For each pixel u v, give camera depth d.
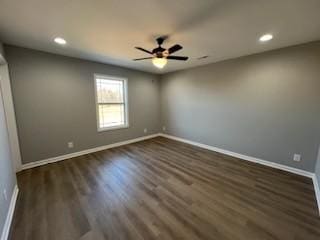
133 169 3.10
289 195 2.26
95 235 1.60
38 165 3.24
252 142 3.48
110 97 4.48
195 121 4.65
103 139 4.31
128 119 4.86
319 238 1.57
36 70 3.10
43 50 3.09
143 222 1.76
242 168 3.14
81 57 3.58
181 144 4.80
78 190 2.39
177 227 1.70
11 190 2.08
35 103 3.13
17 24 2.03
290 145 2.96
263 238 1.56
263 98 3.22
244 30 2.21
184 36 2.40
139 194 2.29
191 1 1.55
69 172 2.97
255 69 3.28
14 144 2.93
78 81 3.70
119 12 1.76
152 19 1.91
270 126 3.18
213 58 3.62
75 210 1.96
